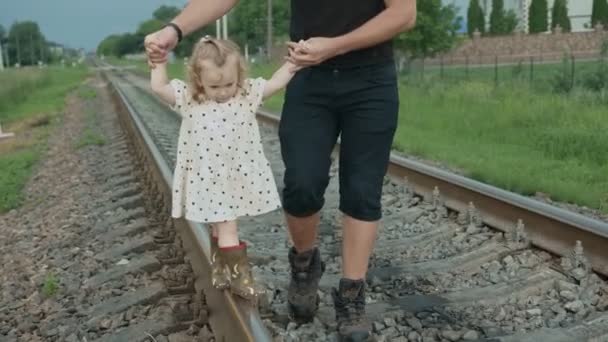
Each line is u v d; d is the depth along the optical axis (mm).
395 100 3412
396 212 6637
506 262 4922
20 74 41938
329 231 5965
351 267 3566
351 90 3338
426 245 5527
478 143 11227
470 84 18516
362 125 3375
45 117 23500
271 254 5266
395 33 3186
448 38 31062
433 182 6973
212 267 3594
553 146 10047
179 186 3443
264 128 14930
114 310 4566
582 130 10273
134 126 13633
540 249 5117
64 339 4434
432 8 29734
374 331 3893
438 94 17609
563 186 7477
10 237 8391
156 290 4637
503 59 49656
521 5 73250
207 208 3348
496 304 4230
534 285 4406
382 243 5512
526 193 7602
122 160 11875
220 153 3332
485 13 76688
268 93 3342
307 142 3410
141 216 7312
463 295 4324
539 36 50156
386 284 4633
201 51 3223
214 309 3789
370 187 3443
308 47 3078
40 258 6863
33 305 5371
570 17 69438
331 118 3438
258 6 59719
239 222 6367
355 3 3236
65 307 5055
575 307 4059
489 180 8102
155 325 4074
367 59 3328
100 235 6836
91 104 28984
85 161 12859
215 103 3352
